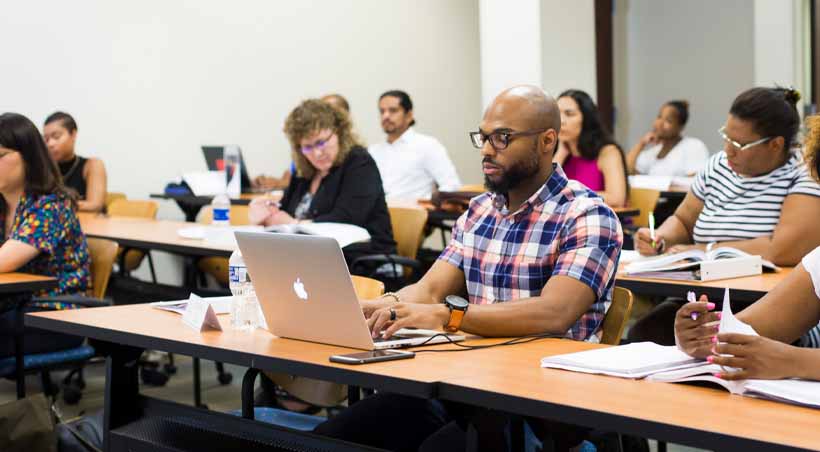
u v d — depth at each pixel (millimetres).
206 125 6750
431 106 8383
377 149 6234
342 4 7598
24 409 2318
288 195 4289
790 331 1766
